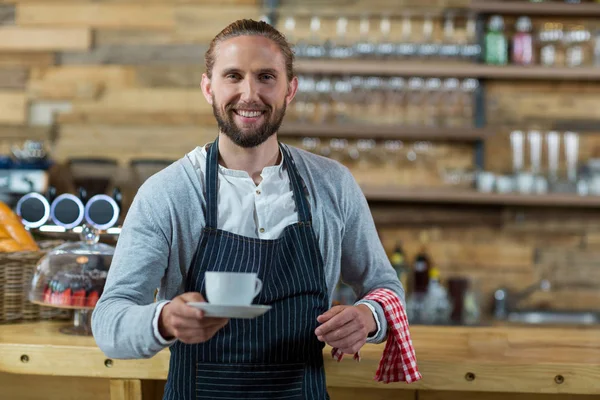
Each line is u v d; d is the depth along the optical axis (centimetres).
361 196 212
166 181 194
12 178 453
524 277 493
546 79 496
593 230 493
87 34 506
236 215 195
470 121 492
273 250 192
